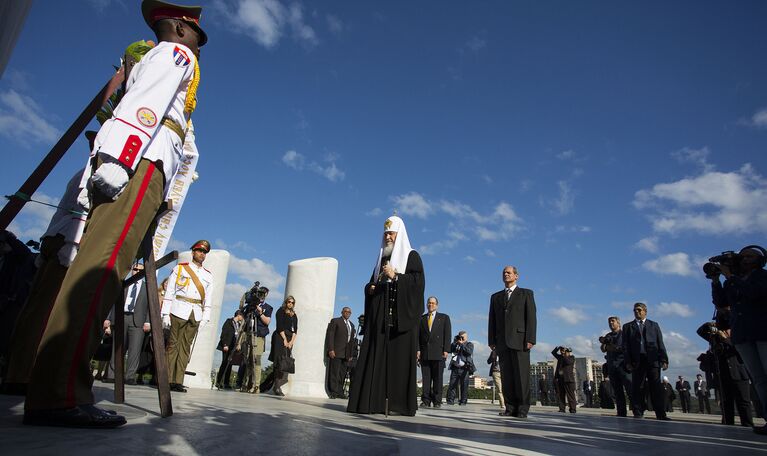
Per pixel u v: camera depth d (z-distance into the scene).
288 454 1.69
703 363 10.33
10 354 3.44
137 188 2.31
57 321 2.01
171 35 2.64
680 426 6.78
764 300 5.87
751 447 3.57
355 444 2.17
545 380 24.69
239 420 2.88
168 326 7.64
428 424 4.28
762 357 5.87
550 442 3.16
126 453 1.44
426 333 12.21
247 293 12.31
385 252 6.21
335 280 12.95
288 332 11.27
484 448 2.48
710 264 7.07
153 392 5.99
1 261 4.57
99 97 2.76
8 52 2.11
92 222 2.24
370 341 5.90
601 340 11.95
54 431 1.80
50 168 2.65
